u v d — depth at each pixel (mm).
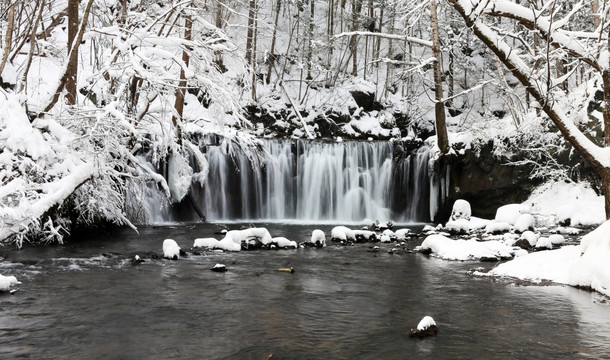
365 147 24719
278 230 19375
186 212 21016
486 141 22094
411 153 24312
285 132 29391
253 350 6418
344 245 15367
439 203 23125
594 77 20516
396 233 16969
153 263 11805
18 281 9859
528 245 14164
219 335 6969
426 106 33062
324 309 8312
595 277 9602
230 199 22484
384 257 13328
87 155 14477
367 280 10562
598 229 10062
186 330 7164
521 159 21406
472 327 7426
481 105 34062
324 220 23797
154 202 20031
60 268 11070
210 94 16109
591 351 6422
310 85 33438
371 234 16406
